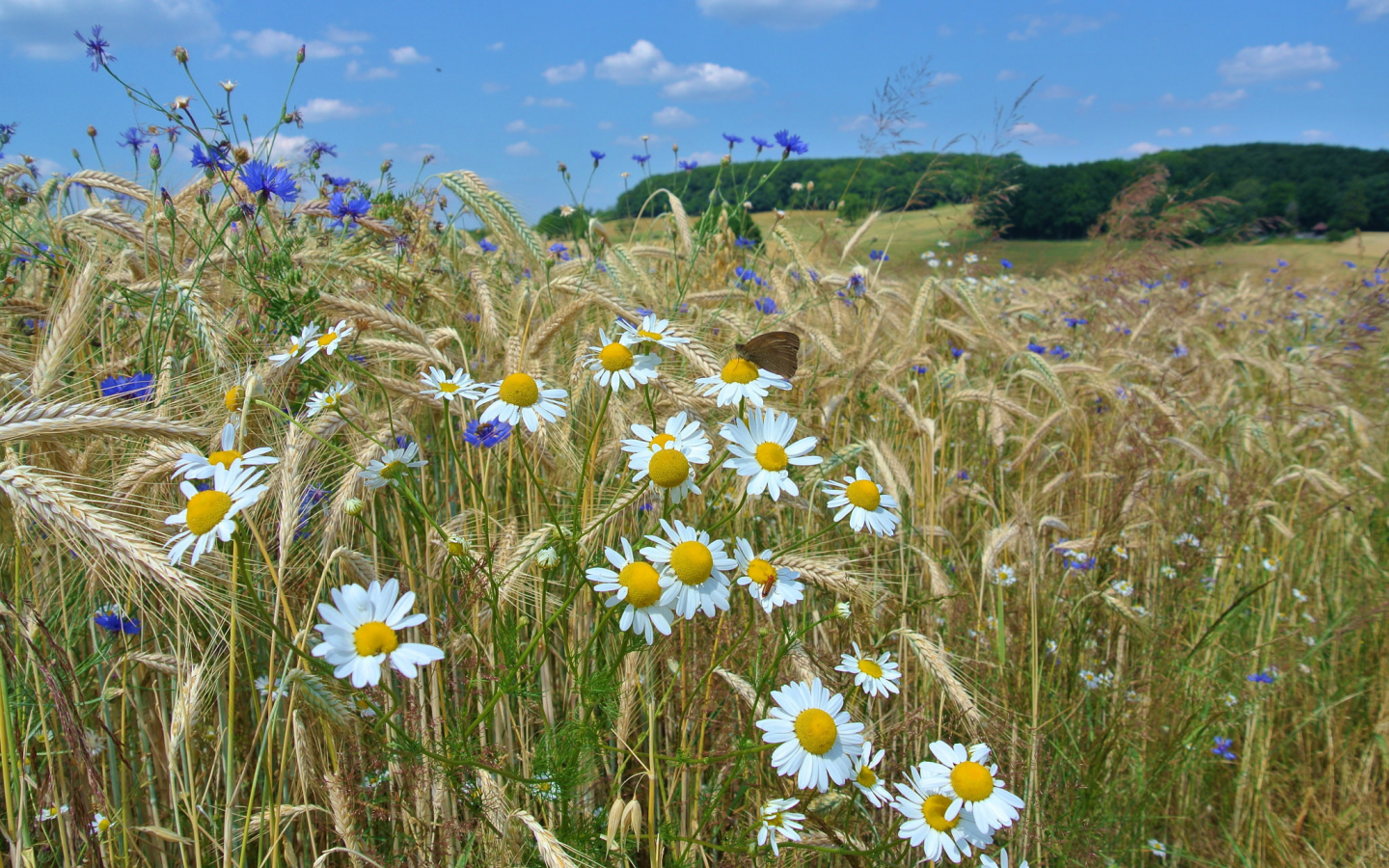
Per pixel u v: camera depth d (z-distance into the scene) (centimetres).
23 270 65
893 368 84
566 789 42
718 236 99
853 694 46
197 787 48
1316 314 180
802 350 83
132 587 39
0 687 37
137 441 45
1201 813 64
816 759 37
